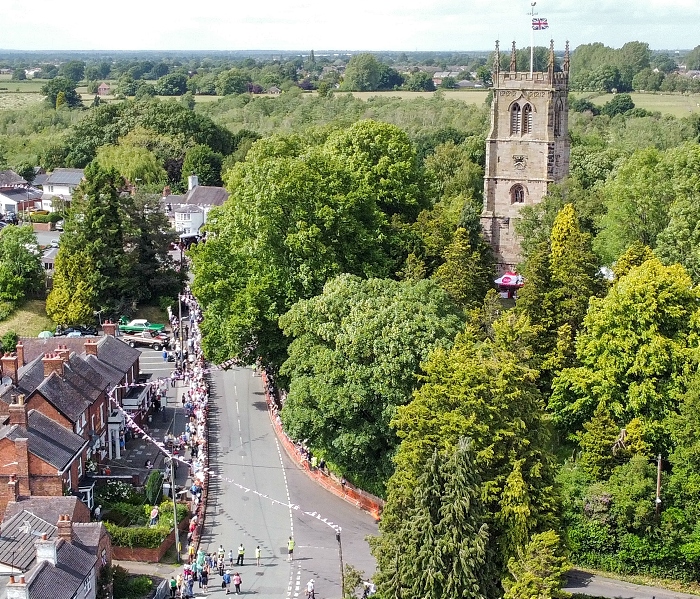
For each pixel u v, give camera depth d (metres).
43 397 93.50
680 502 85.62
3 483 88.12
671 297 94.12
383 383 91.75
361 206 122.44
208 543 89.19
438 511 71.31
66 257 144.62
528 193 141.75
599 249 125.88
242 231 116.69
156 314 151.50
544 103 138.25
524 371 79.06
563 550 71.50
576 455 95.44
